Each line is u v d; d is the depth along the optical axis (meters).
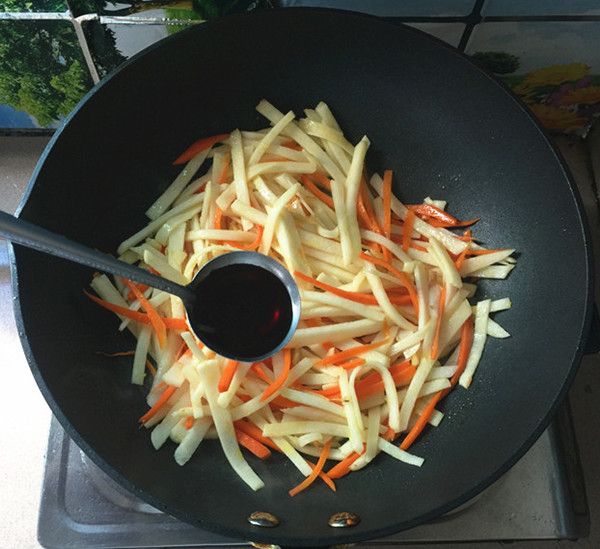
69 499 0.44
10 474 0.48
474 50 0.50
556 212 0.41
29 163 0.56
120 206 0.45
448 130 0.45
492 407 0.41
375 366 0.42
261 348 0.38
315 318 0.43
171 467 0.40
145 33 0.46
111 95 0.40
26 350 0.35
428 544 0.46
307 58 0.43
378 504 0.39
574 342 0.38
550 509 0.45
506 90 0.40
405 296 0.45
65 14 0.44
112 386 0.41
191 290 0.36
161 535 0.43
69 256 0.28
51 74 0.49
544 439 0.46
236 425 0.42
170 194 0.46
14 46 0.46
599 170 0.57
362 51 0.42
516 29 0.47
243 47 0.42
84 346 0.40
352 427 0.40
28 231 0.26
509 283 0.44
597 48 0.48
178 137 0.46
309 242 0.44
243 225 0.45
